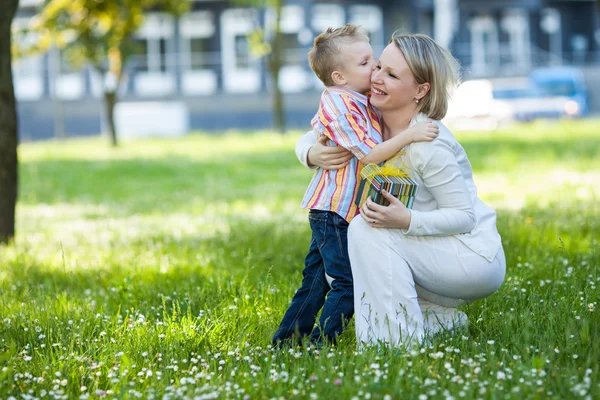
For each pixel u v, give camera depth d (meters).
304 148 4.81
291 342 4.71
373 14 45.75
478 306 5.27
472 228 4.50
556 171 16.73
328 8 45.28
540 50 47.88
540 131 29.05
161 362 4.47
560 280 5.93
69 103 44.44
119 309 5.58
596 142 23.06
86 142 35.53
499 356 4.29
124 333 4.99
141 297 6.24
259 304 5.65
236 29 45.28
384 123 4.72
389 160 4.51
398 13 45.62
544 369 4.03
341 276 4.66
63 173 21.48
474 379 3.80
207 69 45.50
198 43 45.50
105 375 4.34
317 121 4.65
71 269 7.43
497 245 4.57
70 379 4.25
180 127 45.06
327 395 3.78
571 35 48.22
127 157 26.08
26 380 4.18
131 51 29.42
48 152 29.52
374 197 4.39
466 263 4.47
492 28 46.94
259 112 45.03
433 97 4.50
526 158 19.70
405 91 4.50
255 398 3.83
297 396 3.78
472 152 21.77
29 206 15.26
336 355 4.36
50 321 5.38
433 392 3.70
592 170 16.62
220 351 4.68
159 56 45.38
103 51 28.22
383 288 4.48
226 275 6.73
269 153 25.41
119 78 31.89
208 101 45.19
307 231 9.60
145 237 9.86
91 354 4.66
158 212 13.39
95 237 10.19
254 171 20.58
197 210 13.40
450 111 36.25
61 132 40.91
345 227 4.66
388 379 3.92
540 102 38.88
